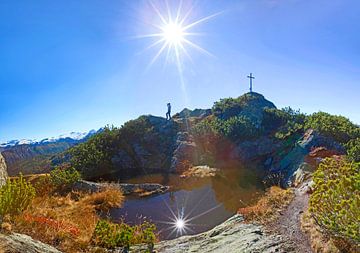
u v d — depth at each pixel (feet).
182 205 72.38
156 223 58.34
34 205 52.21
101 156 131.44
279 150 129.49
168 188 92.38
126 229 41.09
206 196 80.59
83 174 119.24
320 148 102.12
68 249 31.91
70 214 55.16
